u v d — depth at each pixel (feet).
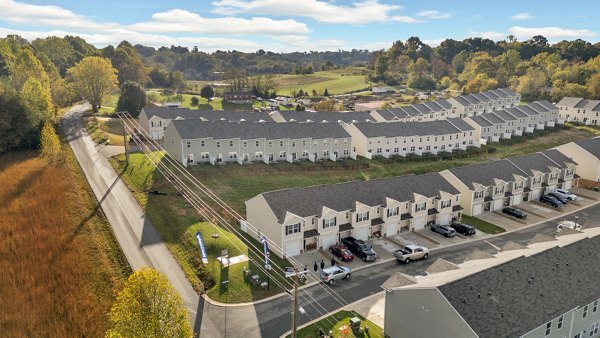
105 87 418.72
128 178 234.58
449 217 211.82
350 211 183.62
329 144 312.29
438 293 104.99
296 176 264.72
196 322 127.03
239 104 543.39
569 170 265.75
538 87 598.34
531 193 247.70
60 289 140.67
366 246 174.19
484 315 102.37
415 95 654.12
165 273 150.82
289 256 170.50
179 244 169.68
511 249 144.97
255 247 173.27
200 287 143.54
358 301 141.38
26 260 154.51
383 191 198.49
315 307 137.08
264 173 263.70
